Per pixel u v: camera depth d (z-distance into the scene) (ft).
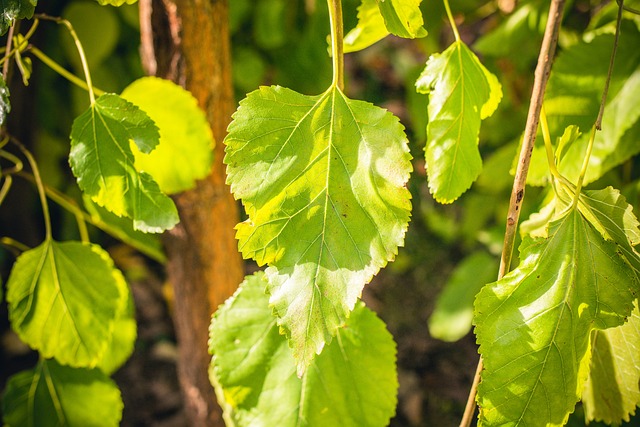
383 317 4.46
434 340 4.36
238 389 1.77
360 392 1.77
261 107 1.48
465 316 2.90
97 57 3.07
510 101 2.83
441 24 2.58
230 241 2.27
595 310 1.51
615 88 1.89
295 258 1.45
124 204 1.66
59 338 1.94
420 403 3.95
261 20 2.88
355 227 1.46
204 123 1.89
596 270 1.51
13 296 1.92
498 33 2.39
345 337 1.79
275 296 1.45
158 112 1.87
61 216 4.02
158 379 4.05
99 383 2.12
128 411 3.84
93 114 1.66
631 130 1.91
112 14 3.07
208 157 1.92
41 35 3.21
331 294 1.44
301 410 1.75
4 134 1.91
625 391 1.69
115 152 1.64
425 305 4.53
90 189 1.65
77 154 1.65
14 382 2.10
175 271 2.31
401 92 4.98
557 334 1.50
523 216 2.25
